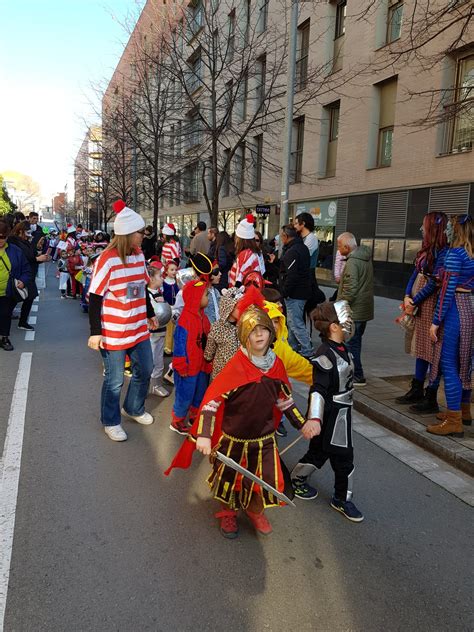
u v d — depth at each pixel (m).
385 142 15.69
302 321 7.32
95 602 2.52
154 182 20.03
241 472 2.83
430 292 5.04
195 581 2.71
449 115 6.72
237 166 20.56
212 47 12.95
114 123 20.23
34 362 7.11
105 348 4.39
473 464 4.07
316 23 17.50
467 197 12.74
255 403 2.95
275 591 2.66
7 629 2.33
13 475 3.78
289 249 7.19
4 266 7.54
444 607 2.61
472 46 11.34
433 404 5.21
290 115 10.27
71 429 4.72
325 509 3.54
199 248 9.53
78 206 53.94
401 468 4.21
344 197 17.30
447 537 3.24
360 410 5.54
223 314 3.79
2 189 55.53
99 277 4.27
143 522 3.24
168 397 5.84
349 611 2.55
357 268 5.97
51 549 2.92
